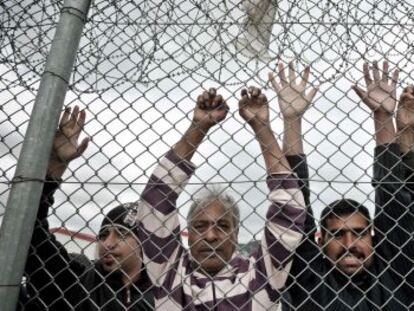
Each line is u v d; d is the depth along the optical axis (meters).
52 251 1.67
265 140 1.73
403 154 1.90
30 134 1.45
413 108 1.85
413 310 1.85
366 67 1.82
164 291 1.71
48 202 1.61
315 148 1.73
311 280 1.94
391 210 1.88
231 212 1.84
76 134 1.67
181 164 1.70
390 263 1.77
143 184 1.62
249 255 1.74
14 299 1.32
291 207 1.66
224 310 1.68
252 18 1.80
